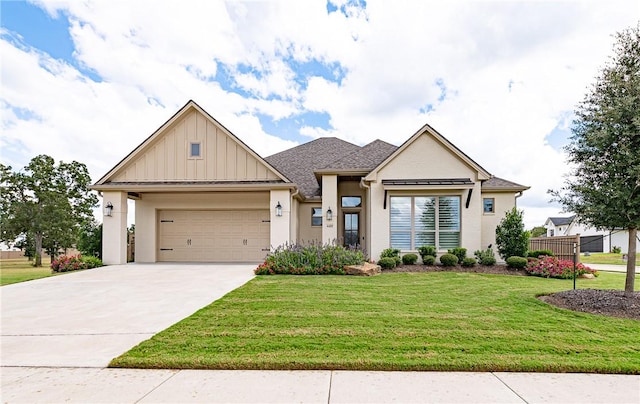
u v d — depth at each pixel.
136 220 16.73
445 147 14.62
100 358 4.49
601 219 7.39
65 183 29.70
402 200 14.55
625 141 7.06
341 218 17.44
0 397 3.47
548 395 3.51
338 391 3.57
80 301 7.93
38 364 4.33
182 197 16.73
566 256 14.91
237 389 3.63
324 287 9.20
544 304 7.15
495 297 7.89
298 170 20.27
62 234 26.92
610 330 5.48
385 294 8.26
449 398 3.44
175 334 5.29
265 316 6.26
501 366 4.10
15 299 8.23
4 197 26.28
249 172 15.30
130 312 6.85
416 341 4.93
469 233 14.10
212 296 8.33
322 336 5.14
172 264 15.50
